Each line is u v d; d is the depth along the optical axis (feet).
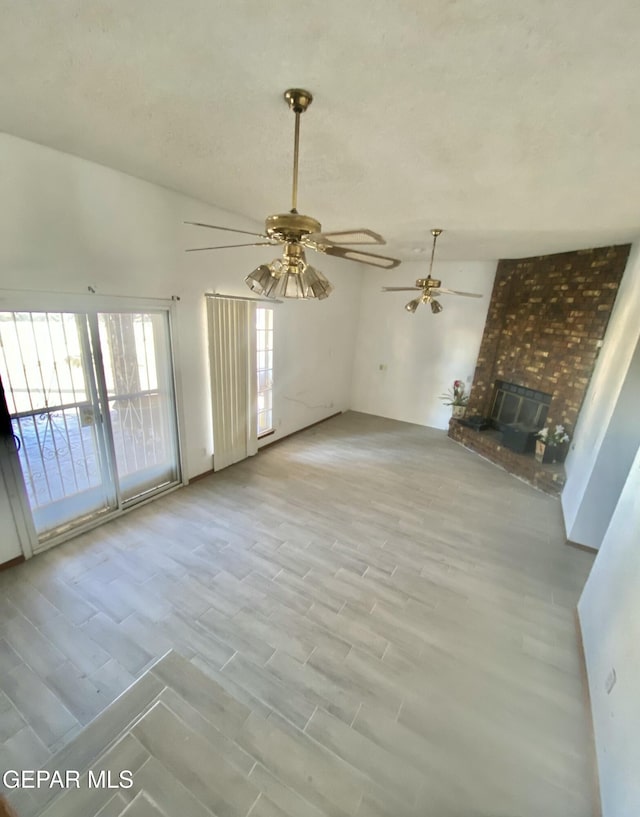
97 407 10.13
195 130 6.55
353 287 21.86
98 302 9.33
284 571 9.31
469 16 3.61
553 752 5.79
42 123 6.59
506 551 10.66
